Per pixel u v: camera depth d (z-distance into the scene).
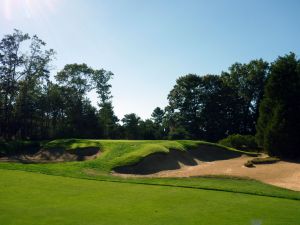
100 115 87.00
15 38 63.66
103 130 77.56
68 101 78.12
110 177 27.08
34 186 21.09
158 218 14.95
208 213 16.14
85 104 77.94
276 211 17.03
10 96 65.25
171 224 14.08
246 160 46.72
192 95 87.00
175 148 42.88
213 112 85.44
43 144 51.81
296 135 46.69
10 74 63.91
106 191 20.77
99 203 17.44
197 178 27.86
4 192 18.98
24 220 13.83
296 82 48.47
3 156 46.41
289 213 16.67
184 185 23.84
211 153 48.84
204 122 86.00
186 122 86.94
